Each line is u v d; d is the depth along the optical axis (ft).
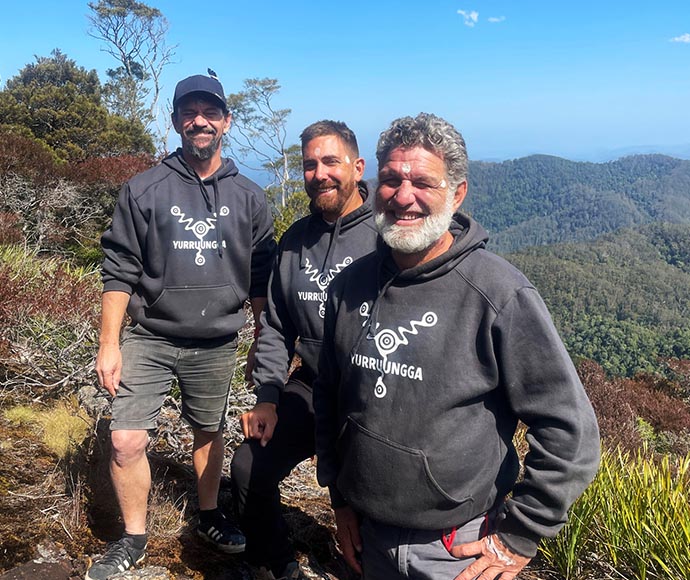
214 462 7.92
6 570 6.50
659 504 9.02
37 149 27.86
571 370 4.74
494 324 4.79
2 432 9.39
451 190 5.02
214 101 7.11
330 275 7.12
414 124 5.04
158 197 7.20
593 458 4.74
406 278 5.13
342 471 5.60
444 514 5.06
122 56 102.42
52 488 8.14
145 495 7.08
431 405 4.93
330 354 5.91
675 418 34.76
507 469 5.27
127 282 7.26
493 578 4.91
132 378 7.27
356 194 7.43
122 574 6.82
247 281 7.83
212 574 7.28
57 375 11.02
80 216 28.27
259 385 7.03
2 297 11.66
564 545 8.99
